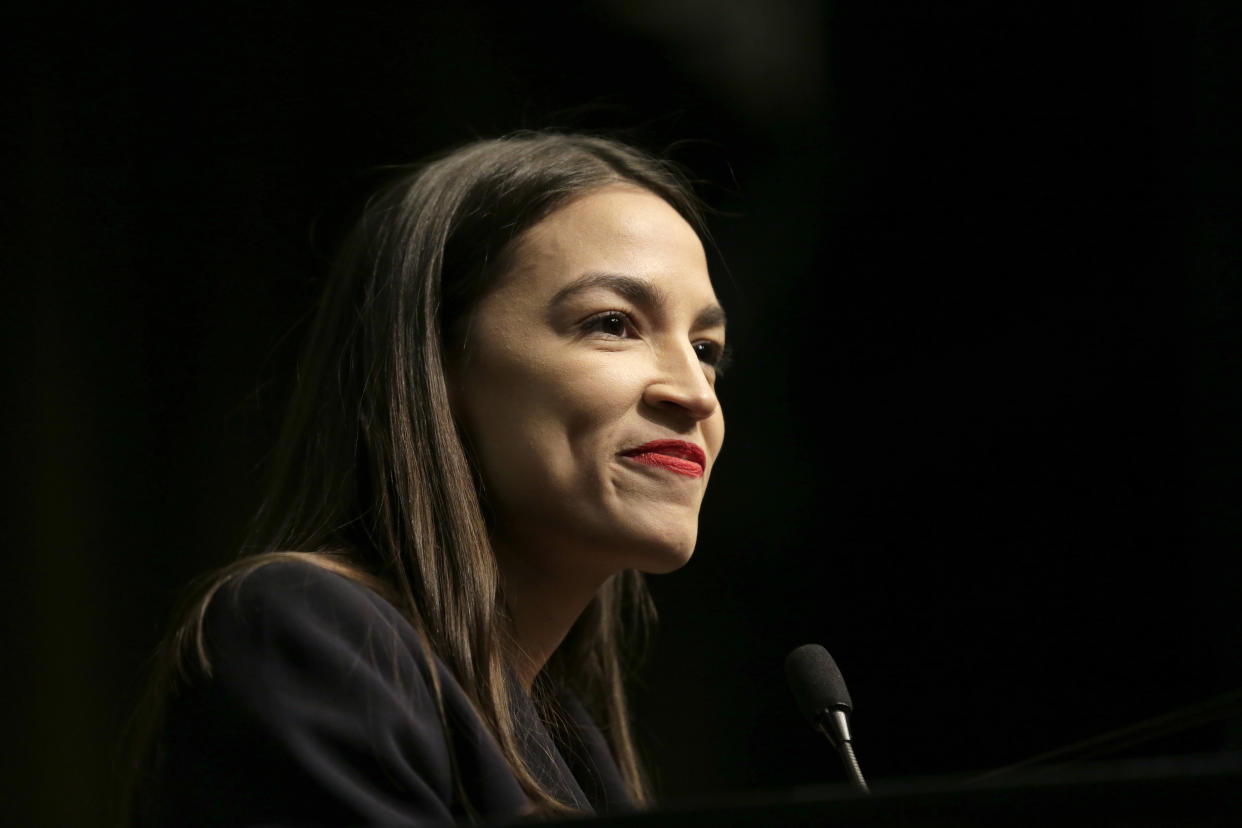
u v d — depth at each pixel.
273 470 7.16
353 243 7.33
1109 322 15.12
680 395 6.36
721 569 15.53
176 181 14.71
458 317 6.60
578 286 6.46
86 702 13.57
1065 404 15.20
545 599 6.59
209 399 14.53
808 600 15.42
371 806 4.69
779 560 15.53
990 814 3.22
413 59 15.30
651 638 15.19
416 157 15.30
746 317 15.76
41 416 13.93
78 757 13.43
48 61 14.27
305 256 14.98
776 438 15.72
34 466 13.83
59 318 14.14
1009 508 15.22
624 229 6.68
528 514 6.32
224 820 4.70
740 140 15.61
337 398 6.78
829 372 15.77
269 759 4.75
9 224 14.02
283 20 15.02
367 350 6.70
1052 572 14.97
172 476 14.30
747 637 15.32
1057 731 14.62
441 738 5.23
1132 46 15.00
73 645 13.67
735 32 15.41
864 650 15.25
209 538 14.19
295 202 15.09
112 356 14.31
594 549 6.29
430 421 6.32
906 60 15.52
